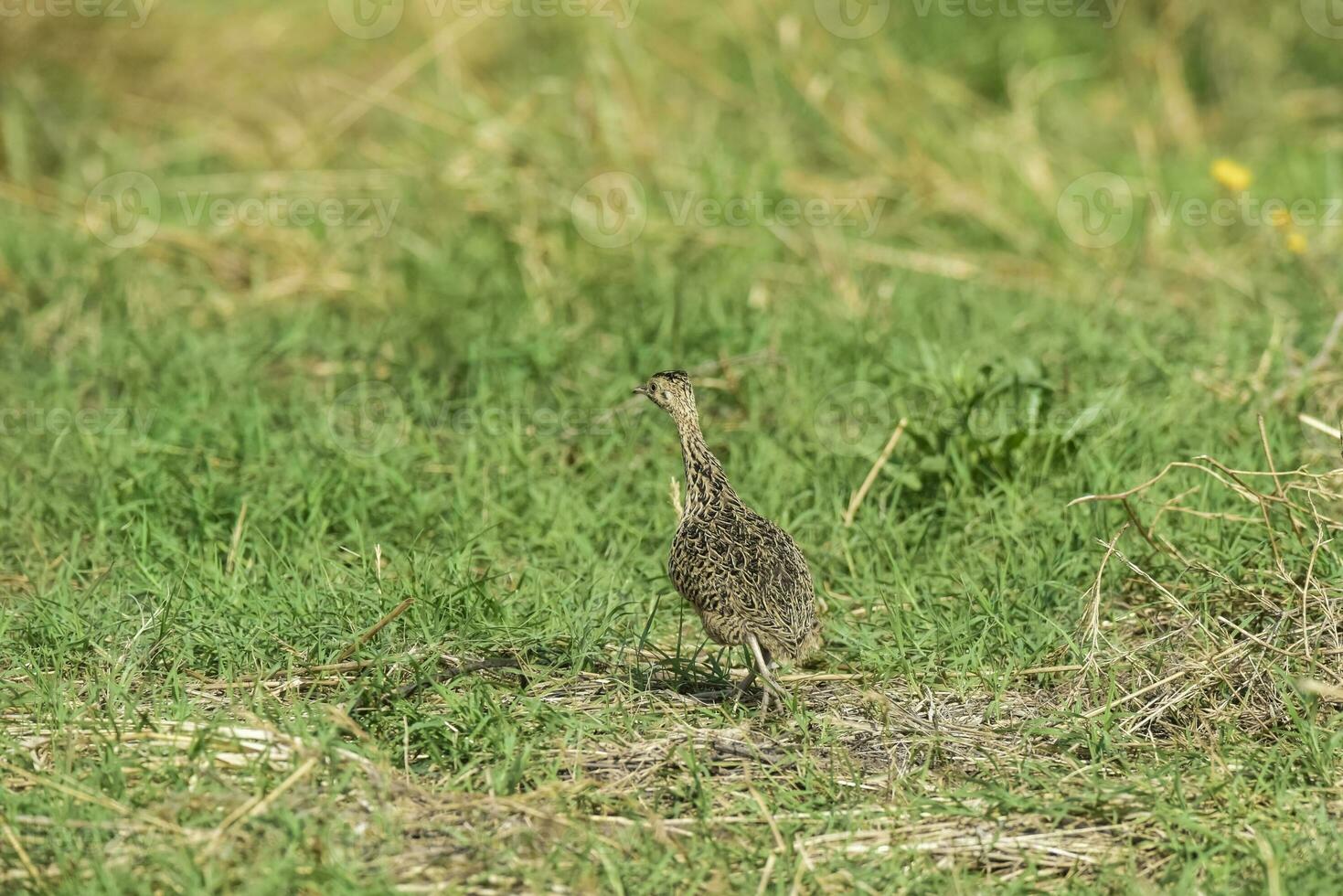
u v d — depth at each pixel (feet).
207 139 118.83
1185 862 42.73
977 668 54.90
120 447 72.38
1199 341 83.30
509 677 54.29
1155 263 99.55
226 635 55.47
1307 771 47.52
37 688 52.37
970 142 112.78
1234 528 61.21
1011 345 84.12
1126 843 44.19
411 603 55.26
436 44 116.06
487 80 123.65
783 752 49.62
